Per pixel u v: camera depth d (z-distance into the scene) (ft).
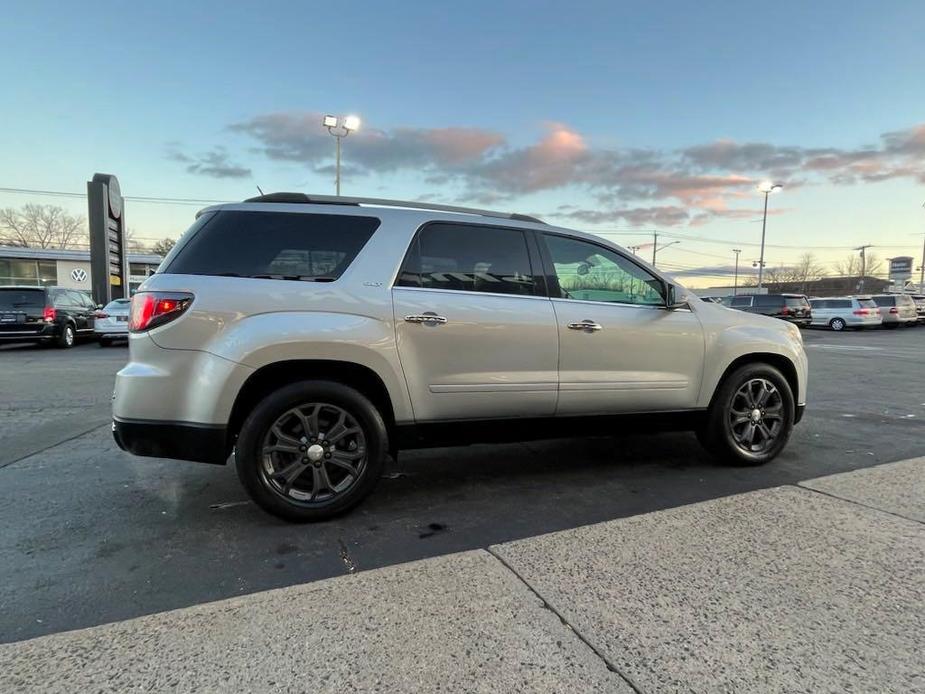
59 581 9.14
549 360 12.89
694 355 14.34
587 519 11.62
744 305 93.50
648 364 13.89
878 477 13.47
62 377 32.81
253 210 11.53
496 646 7.22
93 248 65.72
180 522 11.48
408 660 6.96
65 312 53.42
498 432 12.79
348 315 11.25
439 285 12.20
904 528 10.62
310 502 11.30
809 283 299.99
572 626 7.64
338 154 93.25
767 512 11.39
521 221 13.34
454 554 9.73
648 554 9.66
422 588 8.59
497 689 6.48
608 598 8.32
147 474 14.56
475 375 12.28
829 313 96.12
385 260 11.78
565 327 13.03
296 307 11.02
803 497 12.20
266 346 10.68
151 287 10.84
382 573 9.05
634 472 14.69
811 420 21.08
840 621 7.75
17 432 19.22
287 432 11.20
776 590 8.52
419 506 12.32
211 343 10.60
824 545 9.96
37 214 213.46
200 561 9.83
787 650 7.14
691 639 7.37
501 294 12.66
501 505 12.40
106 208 66.18
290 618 7.82
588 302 13.50
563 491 13.29
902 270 193.36
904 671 6.76
